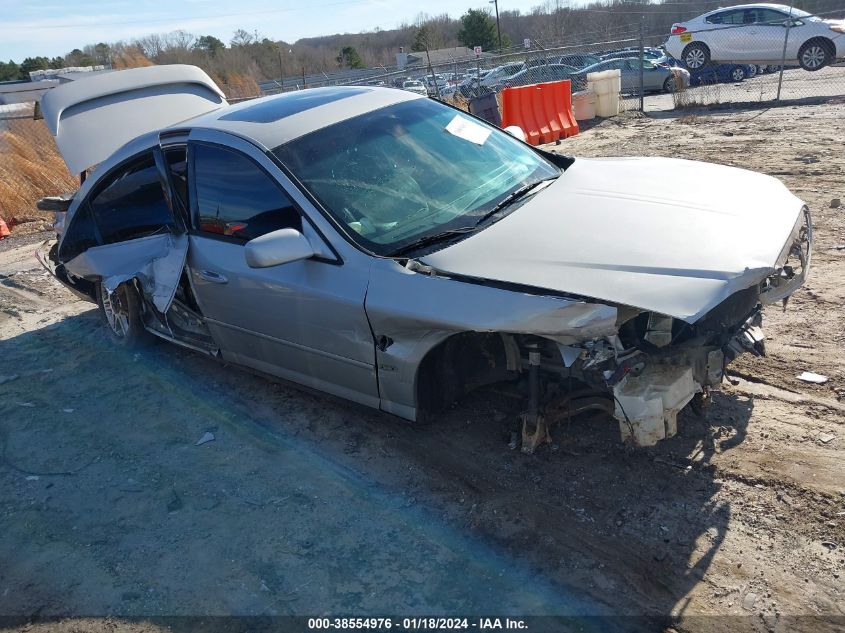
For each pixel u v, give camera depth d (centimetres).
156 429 419
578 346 281
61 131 538
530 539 293
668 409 293
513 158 418
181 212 426
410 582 279
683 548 279
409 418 342
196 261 412
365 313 324
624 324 300
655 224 312
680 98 1480
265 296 371
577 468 333
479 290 289
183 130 425
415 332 312
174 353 523
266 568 296
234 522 327
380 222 346
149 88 596
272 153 370
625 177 379
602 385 306
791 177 780
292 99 431
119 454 397
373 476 349
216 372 484
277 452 380
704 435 345
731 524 287
